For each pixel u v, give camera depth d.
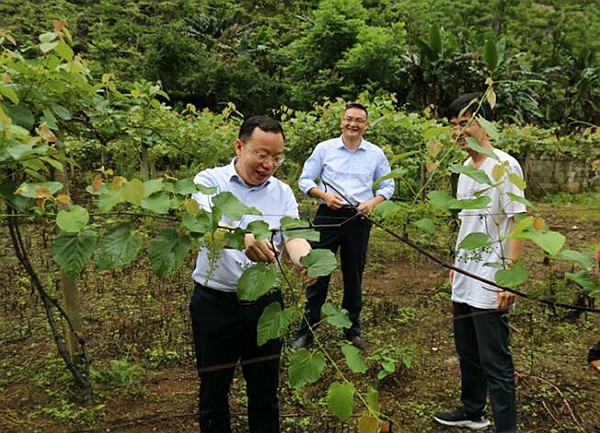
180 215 1.35
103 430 2.76
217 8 24.11
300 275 1.68
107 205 1.26
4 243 5.90
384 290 5.09
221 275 2.01
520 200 1.45
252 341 2.11
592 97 18.64
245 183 2.05
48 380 3.23
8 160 1.63
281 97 17.17
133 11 21.73
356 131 3.62
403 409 3.02
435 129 1.58
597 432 2.84
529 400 3.15
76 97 2.64
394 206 1.57
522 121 15.20
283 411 2.93
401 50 16.09
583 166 13.57
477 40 23.88
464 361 2.74
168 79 16.64
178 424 2.83
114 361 3.30
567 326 4.25
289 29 24.61
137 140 3.87
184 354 3.62
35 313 4.32
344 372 3.36
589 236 8.14
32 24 17.50
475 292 2.39
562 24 24.34
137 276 5.25
